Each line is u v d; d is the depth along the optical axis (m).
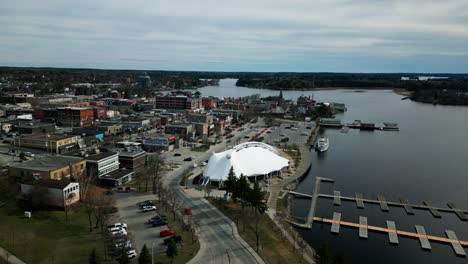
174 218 91.31
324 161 172.38
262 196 94.38
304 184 136.12
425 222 103.94
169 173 133.88
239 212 98.38
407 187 135.50
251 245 79.38
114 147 154.38
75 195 96.75
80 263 67.38
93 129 195.12
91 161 118.06
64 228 82.06
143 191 111.06
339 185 136.50
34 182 96.56
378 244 90.56
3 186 102.50
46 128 194.12
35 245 73.50
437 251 87.75
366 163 169.38
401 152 193.25
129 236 79.94
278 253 78.19
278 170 139.00
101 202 93.38
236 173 123.81
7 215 87.00
